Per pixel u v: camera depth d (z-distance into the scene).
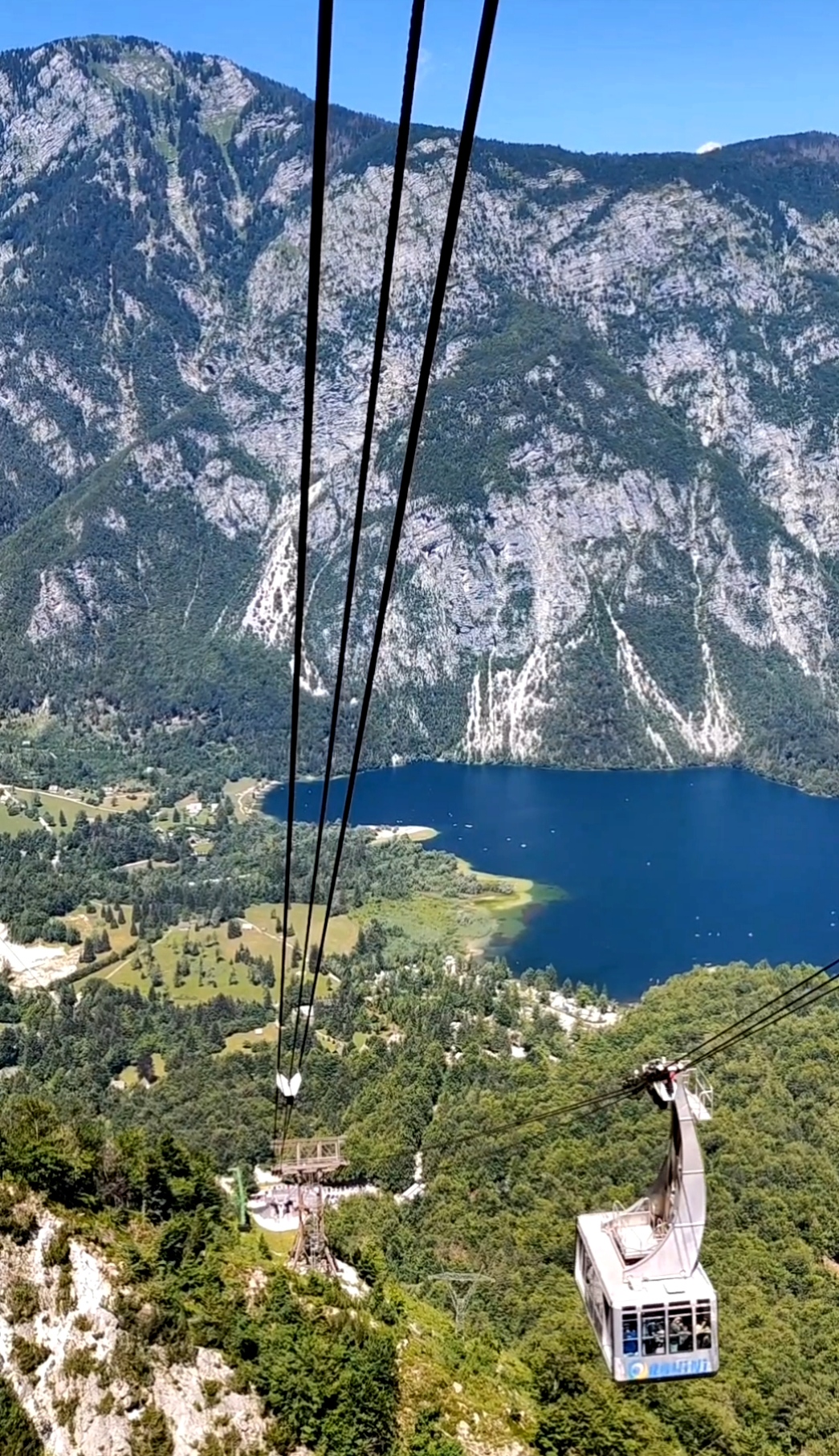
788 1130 145.88
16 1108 98.44
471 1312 113.00
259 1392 84.06
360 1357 86.44
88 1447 76.56
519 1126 149.88
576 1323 105.00
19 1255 83.44
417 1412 87.81
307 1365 85.06
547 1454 89.56
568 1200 133.25
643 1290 38.69
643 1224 40.94
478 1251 126.69
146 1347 82.38
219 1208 100.62
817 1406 102.44
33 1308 80.81
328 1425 83.00
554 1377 96.12
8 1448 73.69
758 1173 136.75
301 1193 104.94
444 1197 137.88
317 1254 101.31
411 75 13.72
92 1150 96.69
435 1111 159.75
